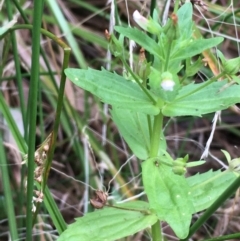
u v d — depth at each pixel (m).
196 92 0.24
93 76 0.24
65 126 0.41
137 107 0.24
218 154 0.46
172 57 0.22
